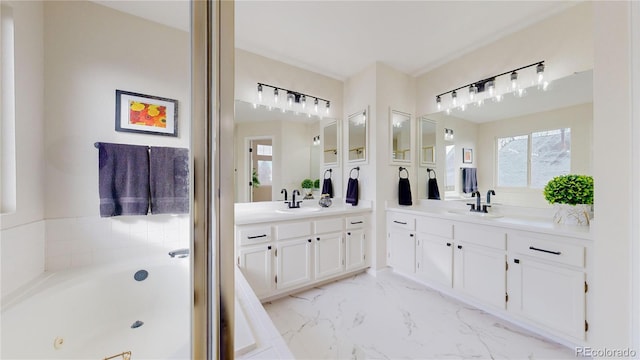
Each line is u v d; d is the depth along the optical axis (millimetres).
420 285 2473
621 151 979
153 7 1797
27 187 1407
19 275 1340
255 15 1946
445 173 2744
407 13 1930
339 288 2416
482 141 2412
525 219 1964
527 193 2113
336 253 2510
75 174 1647
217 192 498
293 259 2229
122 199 1728
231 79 514
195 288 492
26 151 1403
